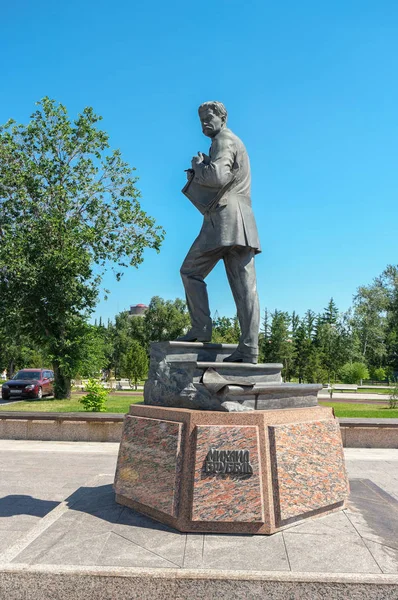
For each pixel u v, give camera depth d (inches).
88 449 390.3
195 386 179.0
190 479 159.8
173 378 188.2
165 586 128.9
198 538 152.0
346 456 373.7
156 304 2386.8
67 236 797.9
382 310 2288.4
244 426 161.9
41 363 1854.1
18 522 211.5
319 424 181.3
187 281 205.0
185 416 167.6
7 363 1940.2
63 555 140.6
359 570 131.9
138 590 129.4
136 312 3720.5
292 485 162.7
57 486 276.4
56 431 428.8
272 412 169.2
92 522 166.4
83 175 847.1
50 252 784.9
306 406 193.9
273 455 161.5
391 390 863.7
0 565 134.6
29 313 828.0
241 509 154.3
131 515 172.7
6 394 868.0
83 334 848.3
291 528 160.2
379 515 175.8
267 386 181.3
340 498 177.9
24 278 770.2
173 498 159.5
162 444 169.6
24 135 835.4
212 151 196.7
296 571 130.8
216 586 128.2
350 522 167.5
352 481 233.1
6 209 817.5
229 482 157.2
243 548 145.2
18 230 805.2
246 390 172.4
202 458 159.5
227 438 160.4
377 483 289.0
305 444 172.1
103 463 338.6
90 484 224.1
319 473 173.3
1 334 898.1
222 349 205.2
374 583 126.4
